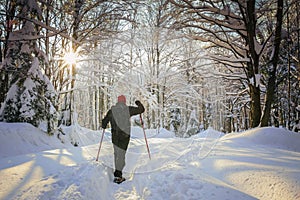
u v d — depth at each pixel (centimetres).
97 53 834
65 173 372
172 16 1109
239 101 1841
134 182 388
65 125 903
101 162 461
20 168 407
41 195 286
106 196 329
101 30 1150
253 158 447
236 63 1255
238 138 800
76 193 293
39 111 803
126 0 1063
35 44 871
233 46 1257
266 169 352
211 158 475
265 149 583
